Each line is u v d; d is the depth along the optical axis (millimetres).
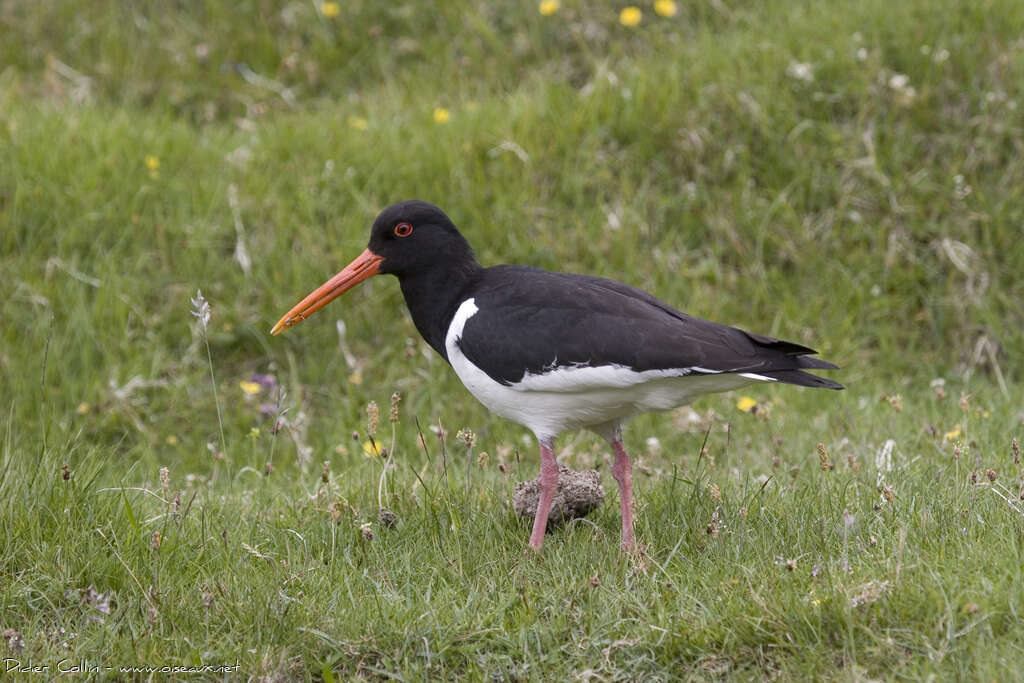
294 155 13555
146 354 11844
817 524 7715
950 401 11250
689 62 14266
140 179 13102
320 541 8180
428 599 7160
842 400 11242
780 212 12828
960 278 12461
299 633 6867
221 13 16516
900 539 6699
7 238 12438
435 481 9078
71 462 8898
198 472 10930
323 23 16375
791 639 6395
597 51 15312
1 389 11406
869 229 12711
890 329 12258
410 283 8656
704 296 12336
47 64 15992
